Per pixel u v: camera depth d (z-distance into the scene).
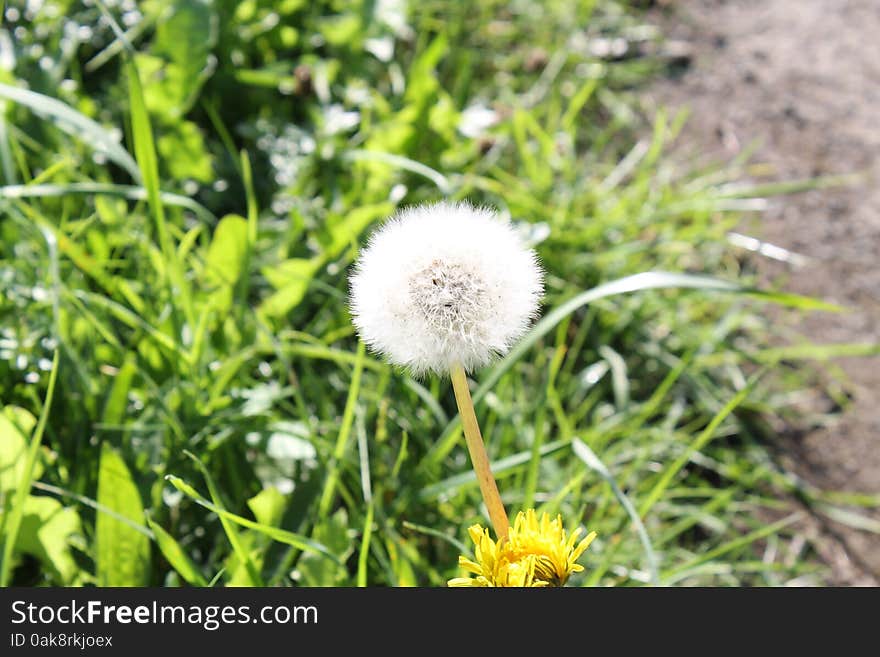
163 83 0.46
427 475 0.36
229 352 0.39
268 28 0.55
